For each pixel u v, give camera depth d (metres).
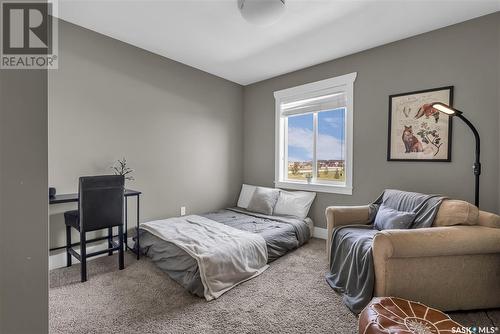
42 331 0.57
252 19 2.20
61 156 2.53
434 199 2.13
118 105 2.94
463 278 1.75
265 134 4.22
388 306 1.34
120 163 2.97
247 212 3.79
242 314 1.78
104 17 2.45
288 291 2.10
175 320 1.71
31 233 0.56
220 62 3.51
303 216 3.48
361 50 3.08
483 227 1.79
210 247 2.27
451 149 2.47
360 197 3.14
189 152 3.71
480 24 2.32
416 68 2.69
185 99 3.63
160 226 2.90
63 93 2.53
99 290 2.08
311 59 3.37
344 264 2.12
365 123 3.07
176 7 2.27
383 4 2.18
